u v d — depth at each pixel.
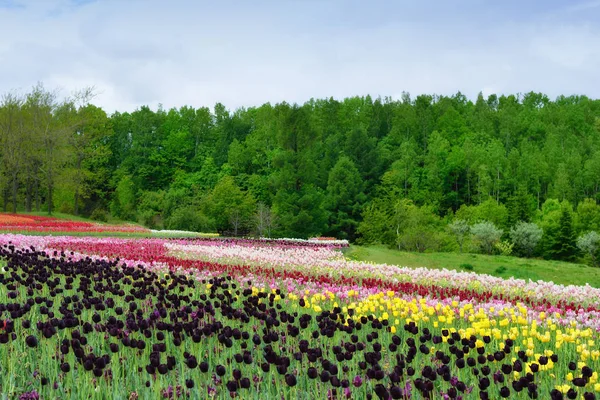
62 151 61.06
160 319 8.27
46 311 7.71
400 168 92.25
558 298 14.95
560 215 70.62
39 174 65.44
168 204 72.69
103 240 27.53
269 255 23.02
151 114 106.94
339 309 8.57
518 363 6.24
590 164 94.69
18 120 59.62
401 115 116.19
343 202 74.25
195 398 6.05
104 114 83.25
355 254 32.91
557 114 122.69
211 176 94.44
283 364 5.99
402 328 9.51
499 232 58.66
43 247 21.08
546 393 6.41
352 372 6.87
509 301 13.70
